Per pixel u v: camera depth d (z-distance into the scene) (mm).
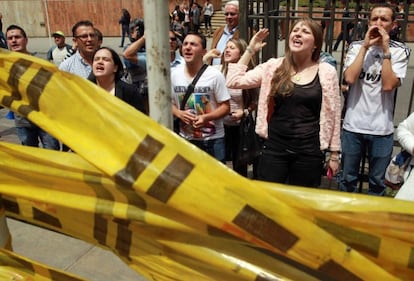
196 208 1281
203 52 3434
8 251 1576
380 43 3268
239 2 3955
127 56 4289
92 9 24844
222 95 3447
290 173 3119
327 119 2916
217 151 3588
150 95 1593
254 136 3924
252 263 1356
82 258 3250
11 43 4406
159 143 1293
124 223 1456
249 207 1259
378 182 3627
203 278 1419
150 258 1467
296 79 2900
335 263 1271
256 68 3209
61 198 1481
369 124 3451
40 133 4371
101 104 1336
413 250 1258
